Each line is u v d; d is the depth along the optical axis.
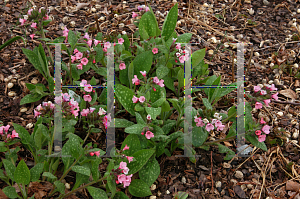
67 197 1.26
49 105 1.26
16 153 1.31
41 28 1.45
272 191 1.33
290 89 1.58
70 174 1.31
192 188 1.32
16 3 1.80
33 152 1.28
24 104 1.47
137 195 1.25
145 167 1.29
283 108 1.53
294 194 1.32
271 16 1.85
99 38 1.49
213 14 1.85
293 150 1.42
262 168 1.37
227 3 1.92
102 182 1.29
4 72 1.54
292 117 1.50
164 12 1.82
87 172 1.18
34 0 1.83
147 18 1.51
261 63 1.66
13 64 1.57
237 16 1.83
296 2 1.92
